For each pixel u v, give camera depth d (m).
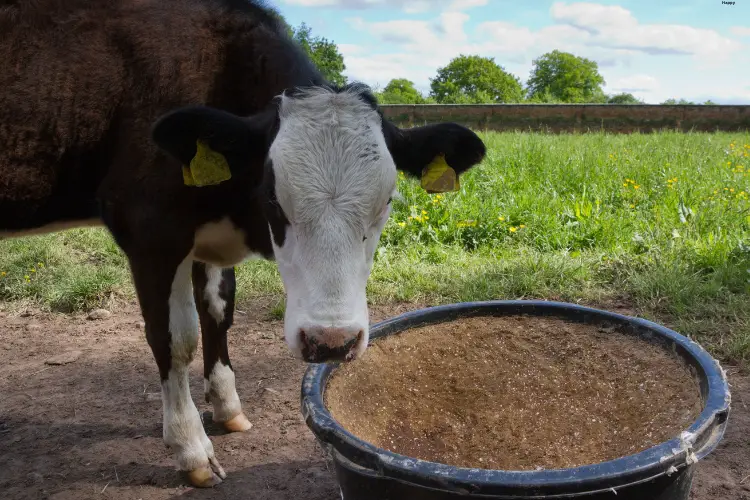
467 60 65.75
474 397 2.99
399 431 2.83
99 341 4.61
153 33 2.87
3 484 2.97
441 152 2.63
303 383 2.40
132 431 3.42
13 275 5.57
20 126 2.89
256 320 4.84
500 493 1.80
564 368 2.94
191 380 3.98
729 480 2.83
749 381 3.65
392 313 4.78
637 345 2.78
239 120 2.41
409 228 6.17
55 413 3.62
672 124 18.11
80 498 2.87
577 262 5.24
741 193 6.70
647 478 1.84
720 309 4.38
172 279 2.85
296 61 2.82
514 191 7.47
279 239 2.37
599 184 7.62
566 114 18.95
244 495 2.86
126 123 2.83
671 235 5.66
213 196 2.76
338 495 2.84
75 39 2.89
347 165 2.31
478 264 5.44
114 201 2.86
